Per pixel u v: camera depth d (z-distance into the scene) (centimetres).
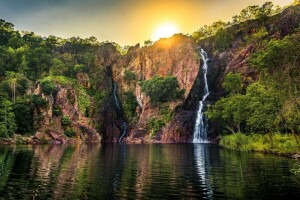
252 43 12375
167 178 2850
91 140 11262
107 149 6794
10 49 13862
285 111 4916
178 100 11944
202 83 12656
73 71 13638
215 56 13525
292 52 4294
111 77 15025
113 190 2311
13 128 8994
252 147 6084
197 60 13038
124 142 11100
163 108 11888
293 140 5600
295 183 2584
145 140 11294
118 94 14100
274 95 5212
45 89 10994
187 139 11106
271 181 2670
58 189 2319
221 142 8481
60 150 6191
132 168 3509
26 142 8869
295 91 4541
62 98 11369
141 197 2097
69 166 3616
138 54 14962
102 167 3578
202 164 3859
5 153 5031
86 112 12212
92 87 13750
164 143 10125
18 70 13262
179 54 13875
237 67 11862
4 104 9144
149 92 12088
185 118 11331
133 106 13225
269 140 6162
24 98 10319
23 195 2108
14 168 3328
